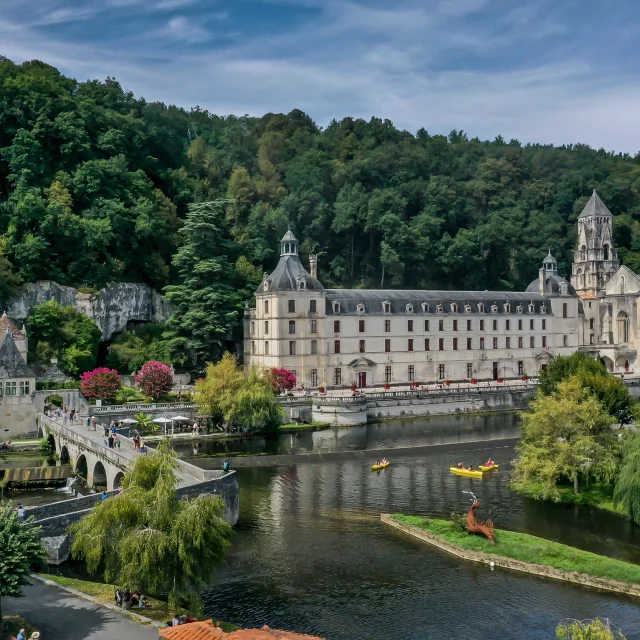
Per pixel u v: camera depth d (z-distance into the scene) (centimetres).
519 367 16500
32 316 12975
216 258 15362
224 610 4831
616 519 6806
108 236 14575
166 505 4431
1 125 15400
